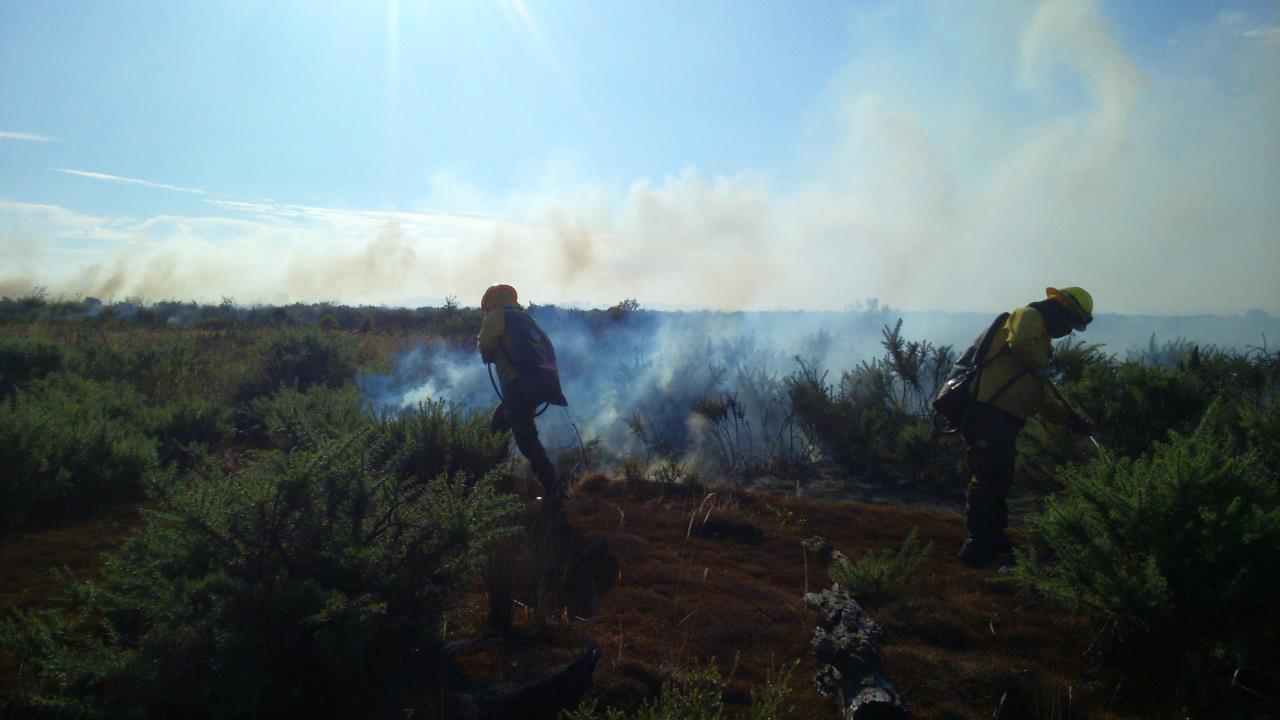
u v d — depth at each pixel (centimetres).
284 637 321
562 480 731
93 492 639
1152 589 380
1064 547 425
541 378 652
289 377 1199
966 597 472
